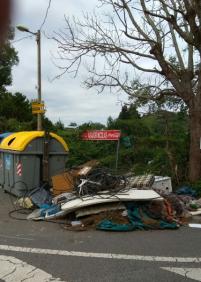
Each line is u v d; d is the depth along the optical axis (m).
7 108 42.69
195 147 14.98
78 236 9.03
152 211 10.22
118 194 10.66
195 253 7.71
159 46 15.20
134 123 20.94
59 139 14.02
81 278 6.24
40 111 21.52
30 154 13.61
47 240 8.67
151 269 6.71
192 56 15.50
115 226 9.54
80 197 10.83
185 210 11.09
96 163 14.38
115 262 7.10
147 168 16.56
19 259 7.26
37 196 12.38
